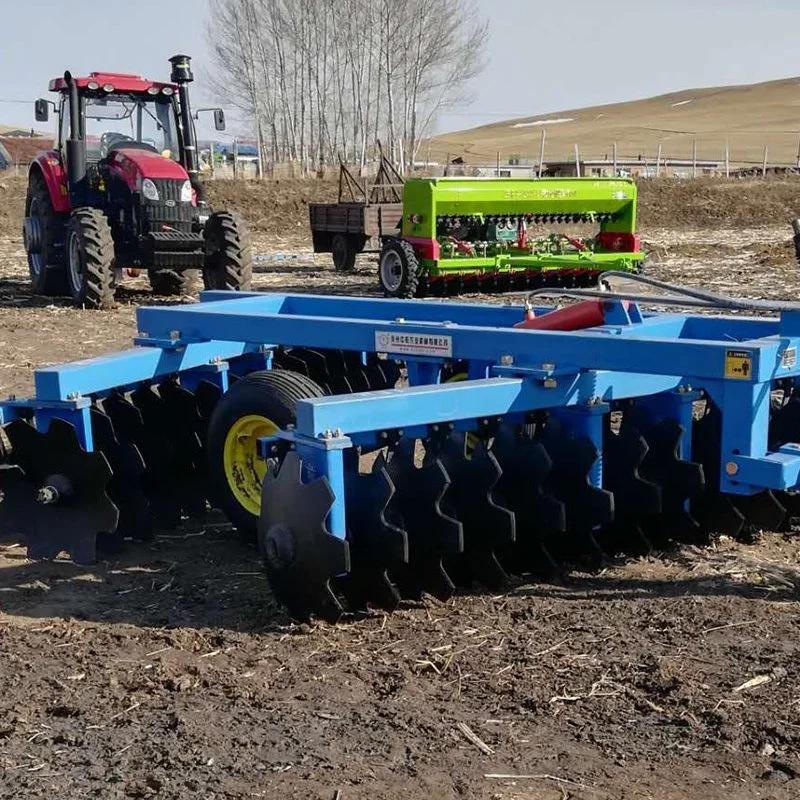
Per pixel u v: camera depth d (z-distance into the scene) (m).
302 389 5.46
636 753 3.46
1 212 30.83
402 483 4.71
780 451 4.61
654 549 5.50
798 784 3.26
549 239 16.84
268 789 3.27
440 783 3.29
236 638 4.50
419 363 5.57
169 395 6.18
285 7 49.97
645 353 4.70
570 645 4.30
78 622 4.73
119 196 14.74
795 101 118.31
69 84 14.79
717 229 30.94
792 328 4.82
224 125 15.64
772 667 4.04
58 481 5.33
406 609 4.75
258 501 5.70
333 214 20.59
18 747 3.62
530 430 5.34
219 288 14.76
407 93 49.69
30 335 12.48
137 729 3.71
